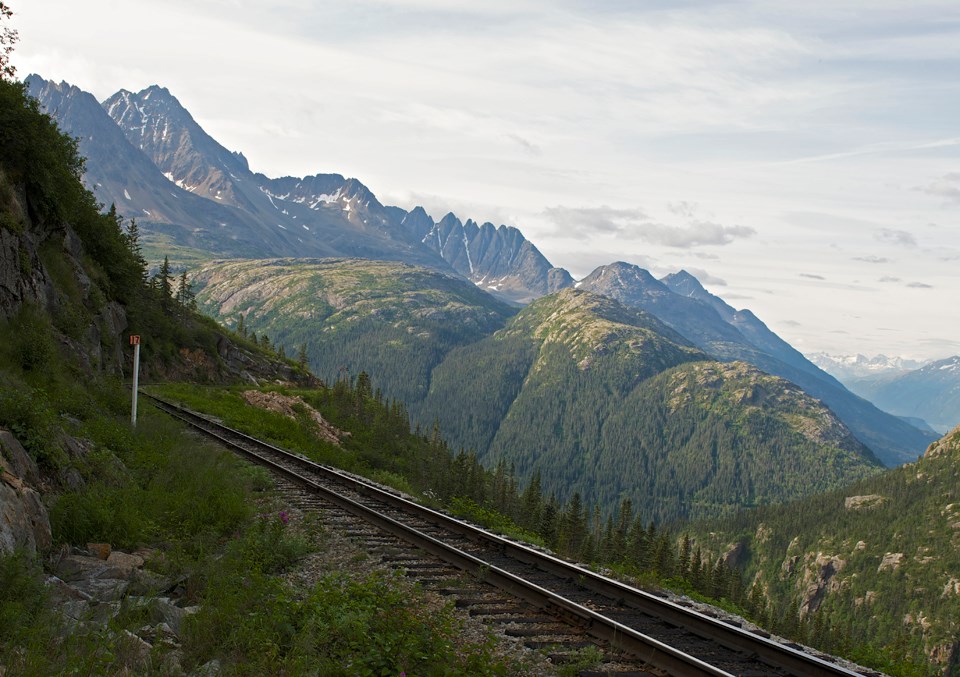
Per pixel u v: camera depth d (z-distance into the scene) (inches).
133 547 512.1
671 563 2137.1
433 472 2945.4
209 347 3895.2
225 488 724.0
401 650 339.0
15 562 346.6
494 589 486.6
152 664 302.0
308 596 416.8
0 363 809.5
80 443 671.8
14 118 1206.9
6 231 1005.2
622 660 366.3
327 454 1646.2
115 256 2188.7
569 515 2358.5
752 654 390.0
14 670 269.3
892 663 494.0
